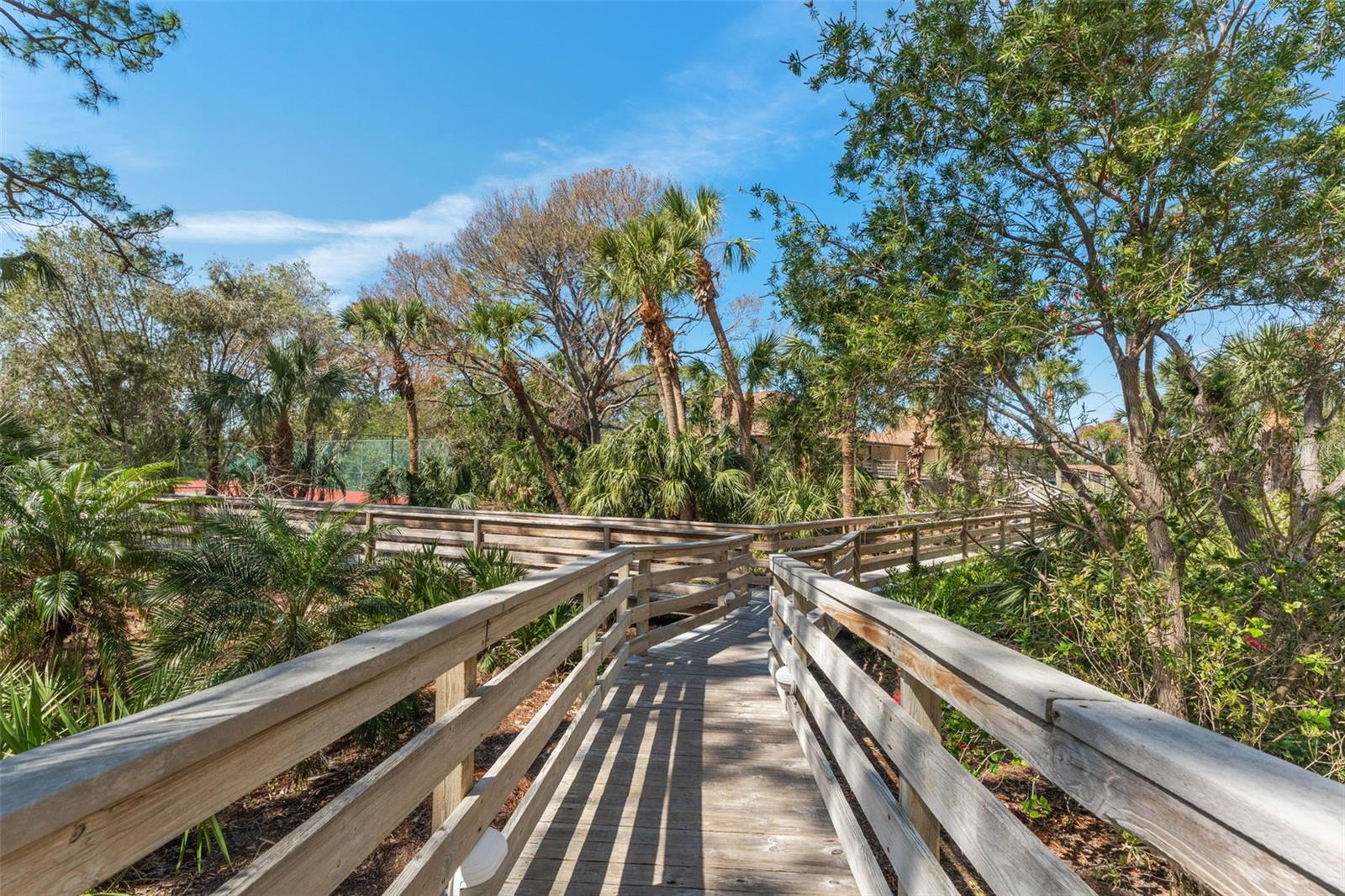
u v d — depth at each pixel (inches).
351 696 54.3
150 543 219.3
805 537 399.5
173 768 34.3
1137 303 147.6
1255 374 169.8
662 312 512.1
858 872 93.7
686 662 232.7
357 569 189.8
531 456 705.6
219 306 797.9
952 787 59.1
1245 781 28.9
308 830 44.7
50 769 29.9
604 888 100.0
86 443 674.2
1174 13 154.3
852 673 100.9
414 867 60.5
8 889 26.8
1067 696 43.1
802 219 207.0
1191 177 149.0
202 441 681.0
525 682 99.3
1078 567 195.9
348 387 668.7
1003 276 179.0
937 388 187.5
